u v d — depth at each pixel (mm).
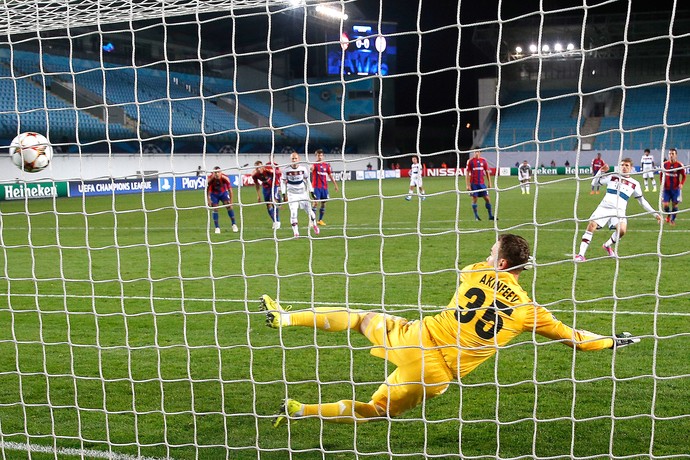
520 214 16156
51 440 4031
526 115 43031
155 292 8023
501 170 39750
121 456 3791
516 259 3461
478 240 11664
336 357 5426
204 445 3844
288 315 3744
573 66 43281
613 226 9594
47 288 8414
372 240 12023
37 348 5895
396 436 3971
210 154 31391
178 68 39062
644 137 38594
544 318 3447
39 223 16484
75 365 5398
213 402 4566
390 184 32844
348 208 19312
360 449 3822
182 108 35094
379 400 3588
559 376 4820
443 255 10039
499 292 3467
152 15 5090
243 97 41531
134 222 16406
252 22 39156
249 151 36906
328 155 39344
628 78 42406
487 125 43219
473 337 3451
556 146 40000
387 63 43500
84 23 5391
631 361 5070
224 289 8062
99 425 4242
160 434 4086
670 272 8406
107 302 7574
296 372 5098
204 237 13000
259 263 9758
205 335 6145
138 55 36938
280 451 3832
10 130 25297
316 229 12945
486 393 4551
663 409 4195
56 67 31891
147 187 28141
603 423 4023
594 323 6102
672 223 13188
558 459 3592
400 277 8492
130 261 10258
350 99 42625
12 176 23156
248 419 4281
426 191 26031
